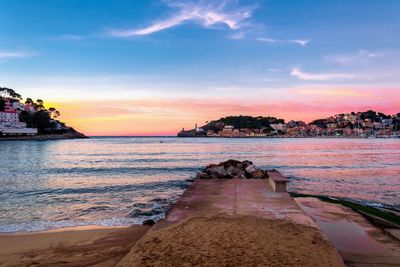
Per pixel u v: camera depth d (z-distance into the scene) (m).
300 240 7.07
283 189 13.74
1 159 51.66
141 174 31.61
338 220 11.23
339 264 5.93
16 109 170.38
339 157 58.94
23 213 14.58
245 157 58.28
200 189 14.59
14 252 9.02
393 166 41.81
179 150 80.81
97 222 12.76
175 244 6.74
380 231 9.91
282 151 78.56
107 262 7.97
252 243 6.75
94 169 36.38
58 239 10.20
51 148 89.88
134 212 14.73
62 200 17.81
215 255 6.13
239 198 12.41
